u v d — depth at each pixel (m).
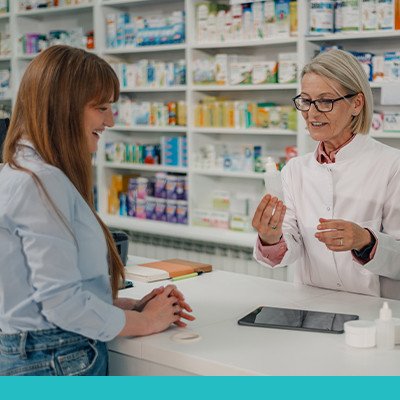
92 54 1.34
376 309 1.67
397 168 1.91
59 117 1.27
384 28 3.31
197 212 4.29
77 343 1.29
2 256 1.22
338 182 1.97
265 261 1.86
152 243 4.43
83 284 1.31
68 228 1.23
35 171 1.22
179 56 4.57
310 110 1.85
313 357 1.27
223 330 1.47
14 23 5.25
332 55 1.84
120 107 4.69
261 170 3.96
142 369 1.40
